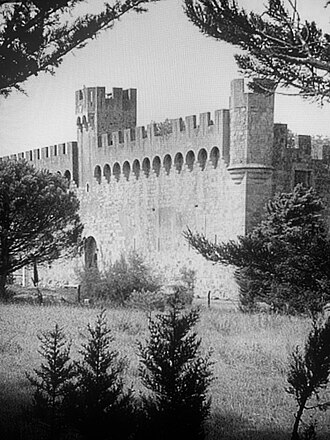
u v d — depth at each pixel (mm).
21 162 42094
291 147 45844
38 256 42969
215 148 47188
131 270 38375
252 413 14609
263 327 21484
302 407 12250
